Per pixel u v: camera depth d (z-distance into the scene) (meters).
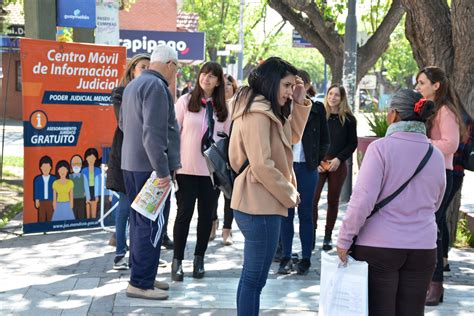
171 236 8.95
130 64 7.11
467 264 8.23
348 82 12.55
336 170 8.35
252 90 4.74
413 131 4.34
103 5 11.09
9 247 8.21
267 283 6.89
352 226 4.26
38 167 8.72
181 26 41.31
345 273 4.32
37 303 5.98
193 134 6.77
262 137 4.62
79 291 6.34
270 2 15.20
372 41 14.92
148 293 6.12
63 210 8.95
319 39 15.03
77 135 8.89
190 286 6.62
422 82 6.12
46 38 9.51
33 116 8.59
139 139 5.95
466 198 13.16
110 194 9.28
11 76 33.41
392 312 4.36
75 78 8.76
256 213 4.75
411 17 9.03
